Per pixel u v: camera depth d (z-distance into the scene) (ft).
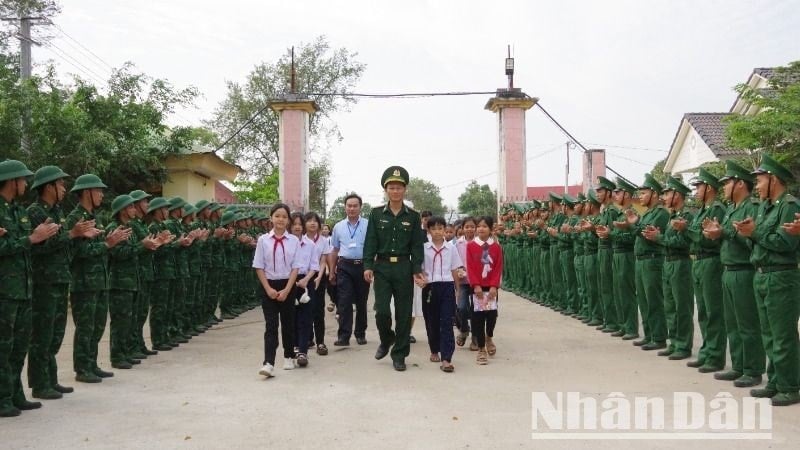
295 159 59.52
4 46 49.47
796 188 49.14
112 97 51.52
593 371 25.07
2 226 18.93
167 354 29.40
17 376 19.98
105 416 19.36
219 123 100.89
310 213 31.45
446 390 22.35
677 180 27.63
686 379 23.59
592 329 35.81
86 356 23.84
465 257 31.14
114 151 50.24
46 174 21.58
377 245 26.32
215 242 38.09
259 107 99.09
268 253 25.20
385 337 27.07
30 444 16.81
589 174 63.41
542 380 23.63
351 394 21.91
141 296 28.53
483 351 27.04
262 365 26.58
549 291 45.83
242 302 46.57
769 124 48.47
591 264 36.63
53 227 19.71
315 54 100.99
